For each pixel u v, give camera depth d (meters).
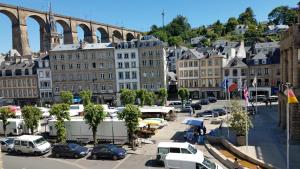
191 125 47.69
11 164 37.59
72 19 142.38
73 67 92.69
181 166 28.69
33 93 96.62
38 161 38.41
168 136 46.91
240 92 89.00
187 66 96.94
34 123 49.22
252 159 32.19
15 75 97.88
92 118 41.94
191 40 194.12
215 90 94.44
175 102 81.56
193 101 91.12
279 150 35.28
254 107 65.25
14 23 118.25
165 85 89.94
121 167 34.03
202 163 28.28
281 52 48.06
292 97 28.06
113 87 90.88
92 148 42.19
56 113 44.06
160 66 87.56
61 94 76.75
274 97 81.00
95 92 92.00
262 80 90.12
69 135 46.41
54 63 93.75
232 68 92.19
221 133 45.03
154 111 59.34
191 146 33.56
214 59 93.56
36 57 107.00
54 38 131.62
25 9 120.31
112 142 44.38
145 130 48.12
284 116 44.72
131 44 89.12
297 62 39.38
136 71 89.12
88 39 154.88
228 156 34.72
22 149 41.53
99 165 35.25
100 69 91.06
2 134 54.84
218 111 62.84
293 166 30.00
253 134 43.25
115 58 89.88
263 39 148.75
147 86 89.12
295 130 38.59
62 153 39.28
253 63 90.88
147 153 38.91
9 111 52.62
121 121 43.78
